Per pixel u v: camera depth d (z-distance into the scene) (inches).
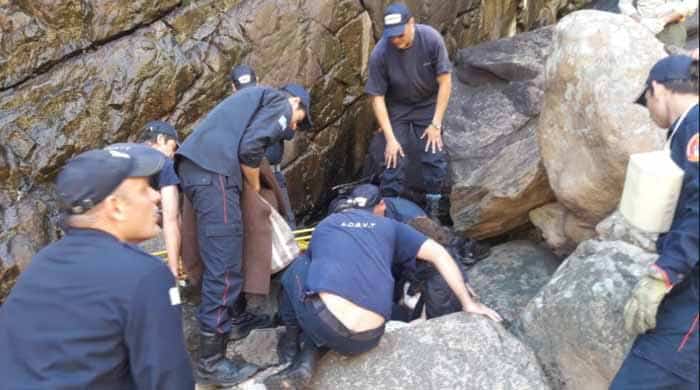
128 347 71.6
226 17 191.2
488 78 217.6
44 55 168.9
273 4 196.1
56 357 70.1
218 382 124.4
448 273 116.4
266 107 123.0
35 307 71.8
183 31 185.6
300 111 140.6
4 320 73.0
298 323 120.6
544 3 360.8
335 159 224.1
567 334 108.7
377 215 117.4
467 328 114.0
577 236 145.0
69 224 75.1
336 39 213.0
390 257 112.3
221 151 120.0
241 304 145.1
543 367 112.2
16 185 161.9
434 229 141.7
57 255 73.8
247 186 126.2
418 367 109.7
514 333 118.9
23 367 71.0
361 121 231.6
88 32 174.1
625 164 119.9
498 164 173.5
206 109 188.2
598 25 125.3
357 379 109.7
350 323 105.2
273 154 162.1
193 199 122.3
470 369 108.7
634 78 119.9
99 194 73.0
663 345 81.9
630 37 123.3
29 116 165.3
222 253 122.1
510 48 222.4
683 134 78.1
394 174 188.4
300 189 212.2
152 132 135.9
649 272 79.1
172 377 72.7
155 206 79.3
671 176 78.9
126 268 71.7
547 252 165.5
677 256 75.9
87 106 171.3
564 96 130.5
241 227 123.8
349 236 111.4
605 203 130.5
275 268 130.8
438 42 174.9
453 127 204.5
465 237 172.6
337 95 217.9
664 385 82.7
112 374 72.4
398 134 189.8
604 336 103.3
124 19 177.8
